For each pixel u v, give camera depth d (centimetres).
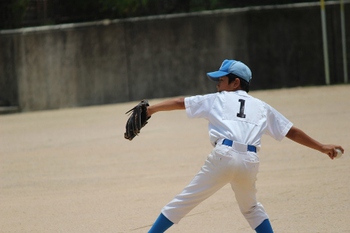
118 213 2752
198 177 1919
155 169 3675
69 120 6488
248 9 8112
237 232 2384
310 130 4634
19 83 8125
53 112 7631
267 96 7175
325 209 2645
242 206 1983
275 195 2928
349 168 3381
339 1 8400
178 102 1964
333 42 8169
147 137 4875
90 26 8075
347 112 5428
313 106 5981
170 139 4706
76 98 8088
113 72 8094
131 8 8631
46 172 3791
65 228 2556
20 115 7588
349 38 8200
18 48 8125
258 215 1973
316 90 7456
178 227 2491
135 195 3070
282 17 8125
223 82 2020
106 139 4928
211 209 2755
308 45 8156
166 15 8156
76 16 8744
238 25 8125
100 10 8700
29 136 5434
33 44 8106
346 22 8206
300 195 2900
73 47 8075
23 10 8788
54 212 2839
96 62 8094
